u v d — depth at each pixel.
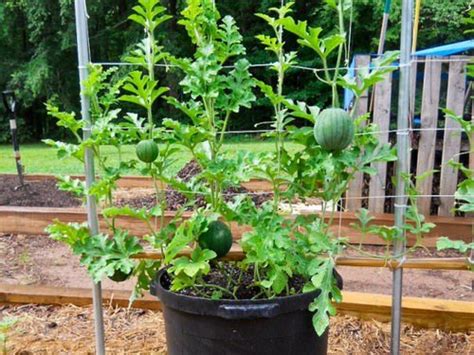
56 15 19.98
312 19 18.97
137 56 2.60
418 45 16.64
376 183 5.39
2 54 21.70
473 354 3.00
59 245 5.14
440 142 5.41
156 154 2.46
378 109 5.30
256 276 2.54
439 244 2.40
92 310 3.55
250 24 20.66
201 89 2.39
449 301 3.33
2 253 4.90
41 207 5.93
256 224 2.40
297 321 2.35
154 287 2.57
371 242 4.89
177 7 19.77
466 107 5.71
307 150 2.43
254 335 2.29
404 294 3.85
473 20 2.60
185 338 2.39
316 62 18.92
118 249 2.59
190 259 2.49
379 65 2.39
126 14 21.72
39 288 3.72
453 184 5.27
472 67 2.56
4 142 21.34
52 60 20.44
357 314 3.32
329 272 2.32
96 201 2.70
